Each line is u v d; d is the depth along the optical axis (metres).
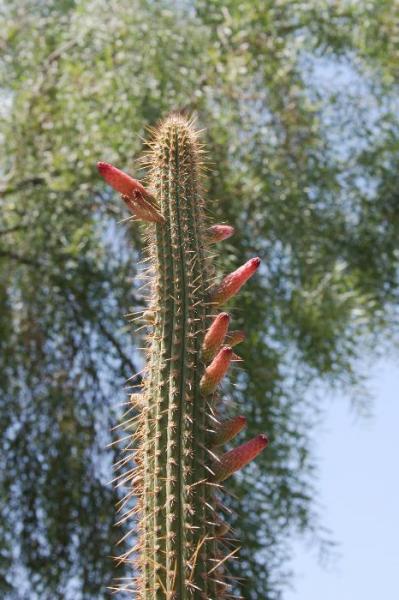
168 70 8.05
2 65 8.79
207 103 8.02
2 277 8.50
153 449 2.46
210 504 2.41
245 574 7.59
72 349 8.36
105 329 8.33
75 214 8.27
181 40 8.24
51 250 8.27
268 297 8.02
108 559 7.73
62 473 8.06
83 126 7.92
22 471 8.12
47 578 7.88
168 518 2.37
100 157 7.84
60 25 9.08
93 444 8.12
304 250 8.18
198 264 2.66
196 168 2.80
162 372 2.52
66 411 8.17
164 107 7.86
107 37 8.23
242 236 8.00
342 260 8.75
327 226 8.59
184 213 2.71
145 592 2.36
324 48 8.71
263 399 7.80
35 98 8.45
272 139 8.15
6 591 7.84
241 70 8.12
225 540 2.45
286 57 8.45
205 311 2.61
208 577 2.34
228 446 7.69
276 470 7.79
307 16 8.61
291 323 7.94
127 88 7.91
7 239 8.50
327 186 8.48
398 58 8.67
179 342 2.54
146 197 2.71
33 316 8.35
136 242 7.99
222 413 2.62
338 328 7.81
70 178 7.84
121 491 7.86
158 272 2.65
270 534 7.83
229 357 2.48
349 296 7.95
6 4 8.98
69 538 7.93
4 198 8.48
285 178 8.05
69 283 8.28
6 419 8.23
